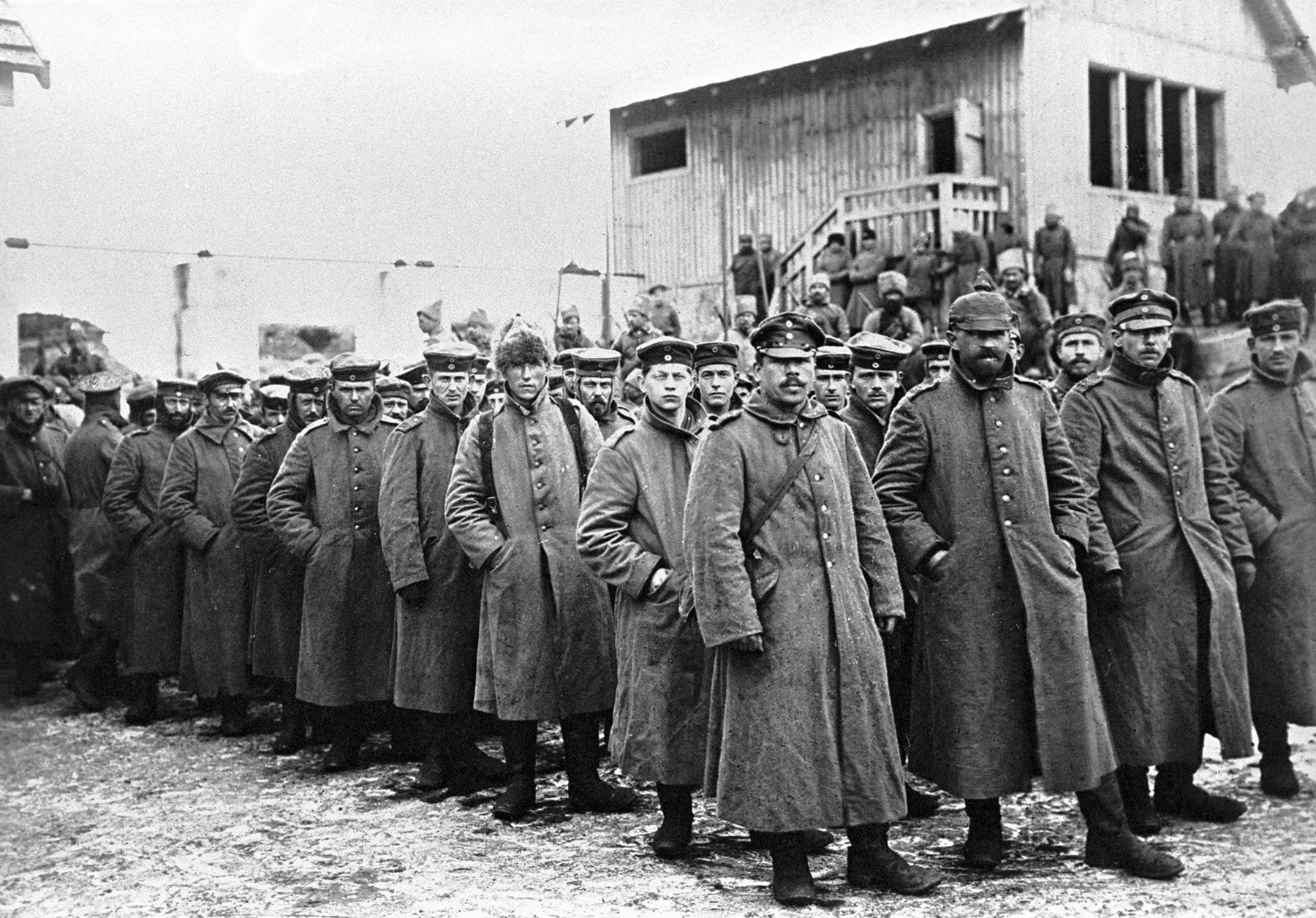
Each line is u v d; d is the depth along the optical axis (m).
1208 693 4.48
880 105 12.98
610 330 11.84
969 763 3.92
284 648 6.22
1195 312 11.67
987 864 3.97
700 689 4.12
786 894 3.62
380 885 3.95
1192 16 12.98
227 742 6.52
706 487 3.74
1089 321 5.35
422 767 5.36
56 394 9.91
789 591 3.69
